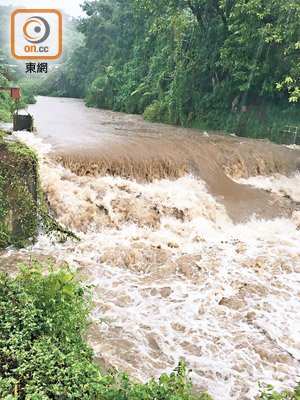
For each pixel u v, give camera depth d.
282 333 5.44
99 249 7.41
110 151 10.05
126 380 3.50
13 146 7.30
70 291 4.50
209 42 18.59
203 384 4.48
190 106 19.88
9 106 17.92
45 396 3.22
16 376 3.50
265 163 12.36
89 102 29.77
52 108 25.06
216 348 5.09
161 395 3.31
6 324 3.89
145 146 10.94
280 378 4.62
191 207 9.06
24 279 4.62
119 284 6.44
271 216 9.65
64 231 7.63
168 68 21.91
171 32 20.62
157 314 5.73
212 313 5.83
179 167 10.52
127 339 5.13
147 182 10.04
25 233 7.38
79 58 38.44
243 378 4.60
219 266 7.22
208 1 17.61
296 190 11.68
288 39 14.61
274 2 14.57
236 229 9.02
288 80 14.55
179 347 5.07
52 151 9.58
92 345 4.92
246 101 17.89
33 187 7.28
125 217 8.48
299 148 14.66
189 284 6.58
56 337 4.13
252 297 6.29
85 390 3.45
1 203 6.97
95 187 8.77
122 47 31.83
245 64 16.50
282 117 16.59
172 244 7.90
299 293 6.45
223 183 10.89
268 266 7.31
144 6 20.02
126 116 22.83
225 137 15.66
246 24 15.48
